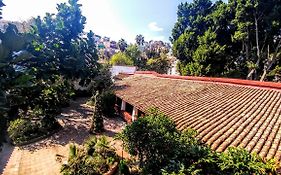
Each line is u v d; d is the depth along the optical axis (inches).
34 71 129.1
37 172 435.5
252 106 406.9
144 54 2731.3
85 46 909.8
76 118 804.6
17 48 102.9
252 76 1016.9
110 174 418.3
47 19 708.7
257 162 217.6
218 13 1042.1
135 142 346.9
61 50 713.0
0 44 98.7
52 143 575.2
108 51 3371.1
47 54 257.8
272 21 868.0
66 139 605.0
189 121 362.9
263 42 971.9
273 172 211.0
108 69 1168.2
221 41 1087.0
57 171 441.1
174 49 1207.6
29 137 576.7
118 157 480.1
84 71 822.5
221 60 1009.5
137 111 631.2
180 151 271.9
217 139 291.4
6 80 105.3
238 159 223.8
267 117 349.4
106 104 824.9
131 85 818.8
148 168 312.7
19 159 481.7
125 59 2137.1
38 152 521.3
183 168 239.5
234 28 1036.5
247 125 325.1
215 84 601.0
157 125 326.0
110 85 1006.4
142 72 1062.4
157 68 1994.3
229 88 551.5
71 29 793.6
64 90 705.6
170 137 300.7
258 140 275.7
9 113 130.6
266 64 952.3
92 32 937.5
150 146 323.0
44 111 639.1
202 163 249.4
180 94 546.6
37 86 147.9
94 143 490.3
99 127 660.1
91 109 957.8
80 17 816.9
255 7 872.9
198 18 1152.8
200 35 1162.6
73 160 432.1
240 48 1079.0
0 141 106.4
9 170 434.9
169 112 418.0
